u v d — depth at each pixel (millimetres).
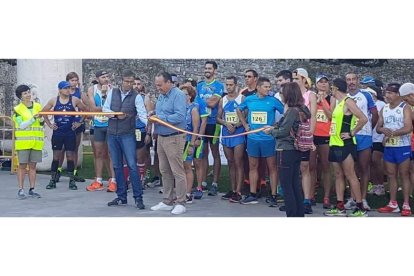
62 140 12070
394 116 9508
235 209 10125
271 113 10266
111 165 11727
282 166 8453
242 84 21969
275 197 10398
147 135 11844
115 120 10039
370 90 10703
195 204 10609
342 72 21438
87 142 20797
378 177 11211
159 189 12281
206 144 11555
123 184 10445
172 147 9648
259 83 10266
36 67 14102
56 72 14203
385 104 9898
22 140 10930
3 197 11219
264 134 10281
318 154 10539
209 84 11195
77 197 11219
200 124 10992
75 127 12062
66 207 10289
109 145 10242
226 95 11172
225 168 15352
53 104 12039
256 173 10602
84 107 12250
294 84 8352
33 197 11141
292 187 8523
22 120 10875
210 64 11156
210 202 10812
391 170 9656
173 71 23219
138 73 23703
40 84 14109
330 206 10117
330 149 9430
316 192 11375
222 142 11000
